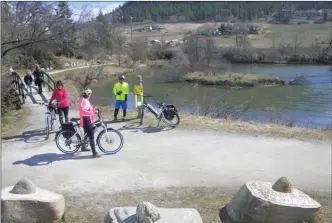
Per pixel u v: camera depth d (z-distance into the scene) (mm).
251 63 71562
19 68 33094
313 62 69812
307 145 10758
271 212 6004
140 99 13773
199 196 7422
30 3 17844
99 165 9078
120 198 7332
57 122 13367
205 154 9930
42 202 5992
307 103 33312
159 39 96750
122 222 5246
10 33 17703
